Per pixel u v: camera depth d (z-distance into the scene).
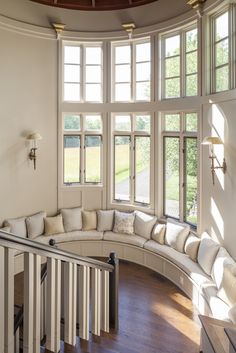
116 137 7.41
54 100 7.11
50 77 7.02
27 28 6.59
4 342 1.62
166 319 4.55
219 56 5.28
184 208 6.33
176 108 6.19
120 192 7.47
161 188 6.80
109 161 7.37
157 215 6.81
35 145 6.86
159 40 6.57
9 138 6.45
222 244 5.00
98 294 3.14
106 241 6.87
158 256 6.10
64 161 7.43
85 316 2.71
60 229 6.91
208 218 5.48
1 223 6.34
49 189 7.18
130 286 5.64
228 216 4.77
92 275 3.01
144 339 4.00
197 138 5.77
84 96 7.36
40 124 6.93
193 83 5.98
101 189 7.45
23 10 6.53
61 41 7.07
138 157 7.18
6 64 6.34
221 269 4.41
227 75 5.01
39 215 6.83
